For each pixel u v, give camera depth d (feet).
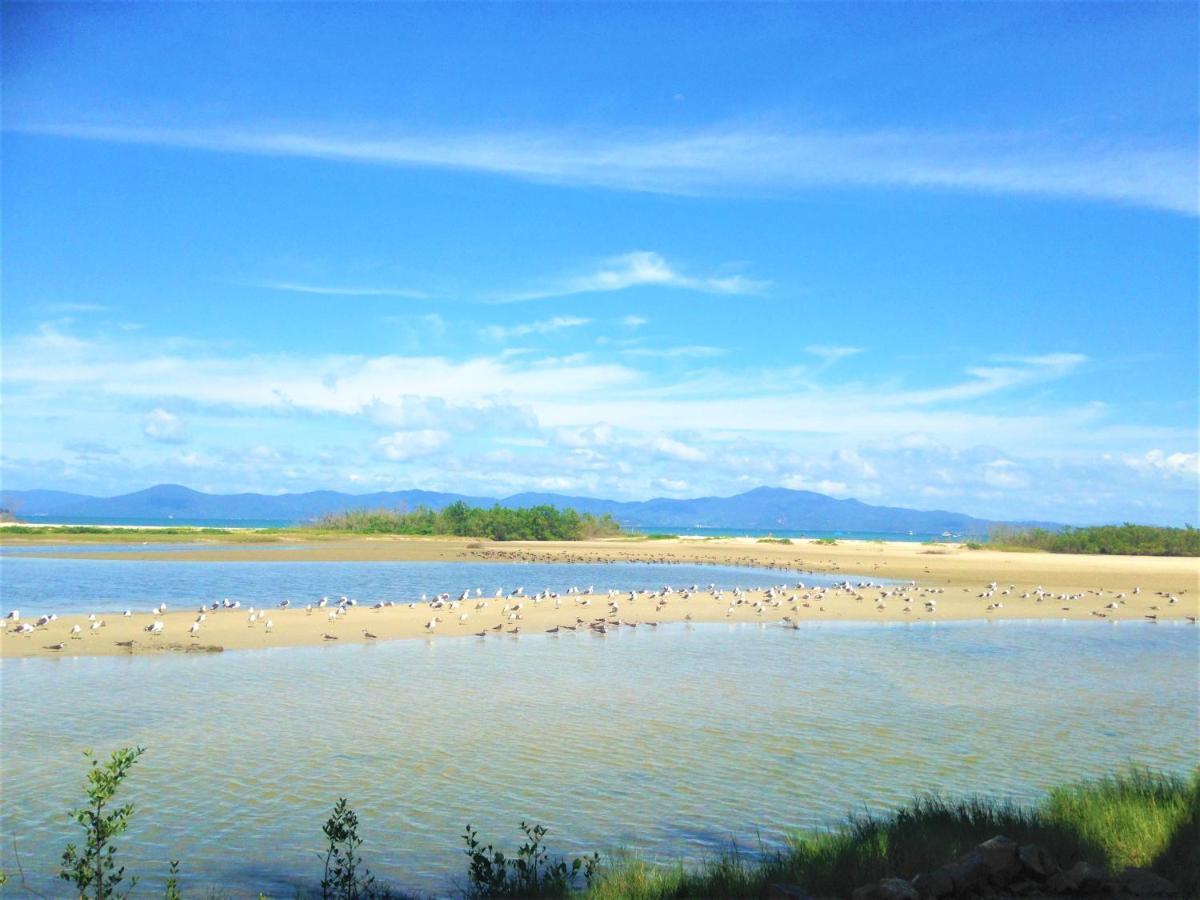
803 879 37.17
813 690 86.17
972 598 188.24
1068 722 74.28
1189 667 105.19
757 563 307.78
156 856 44.60
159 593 172.35
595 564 305.12
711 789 55.62
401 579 224.94
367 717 72.13
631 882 38.17
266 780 56.18
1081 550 382.83
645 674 93.15
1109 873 35.65
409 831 48.29
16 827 47.96
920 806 51.70
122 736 65.41
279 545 355.36
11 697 76.54
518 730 68.95
